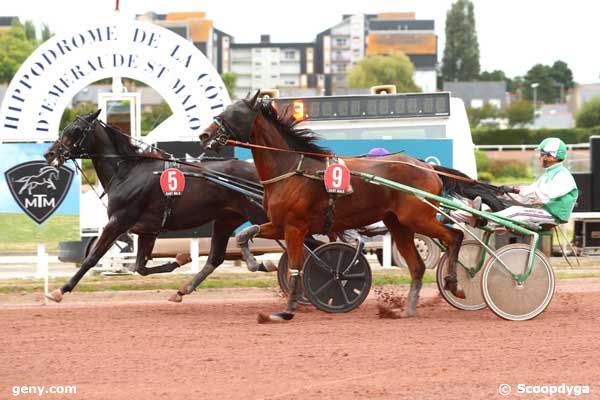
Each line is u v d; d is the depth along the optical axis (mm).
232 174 10742
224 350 8336
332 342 8648
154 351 8328
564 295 11742
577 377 7340
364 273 10383
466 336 8898
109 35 14914
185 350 8344
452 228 10062
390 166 9914
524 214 9891
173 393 6906
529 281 9758
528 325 9484
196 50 15094
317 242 10797
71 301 11867
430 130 15703
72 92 14898
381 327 9414
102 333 9203
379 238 14961
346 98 15742
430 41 125125
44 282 12688
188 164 10812
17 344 8680
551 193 9852
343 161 9859
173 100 15148
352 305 10383
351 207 9805
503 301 9734
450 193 10281
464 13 108125
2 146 12000
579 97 95750
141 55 14984
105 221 13688
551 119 89125
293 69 130125
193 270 13922
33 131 14859
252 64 129875
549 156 9953
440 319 9938
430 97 15703
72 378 7367
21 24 88500
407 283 13227
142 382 7230
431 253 14852
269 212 9852
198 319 10055
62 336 9055
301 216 9727
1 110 14812
